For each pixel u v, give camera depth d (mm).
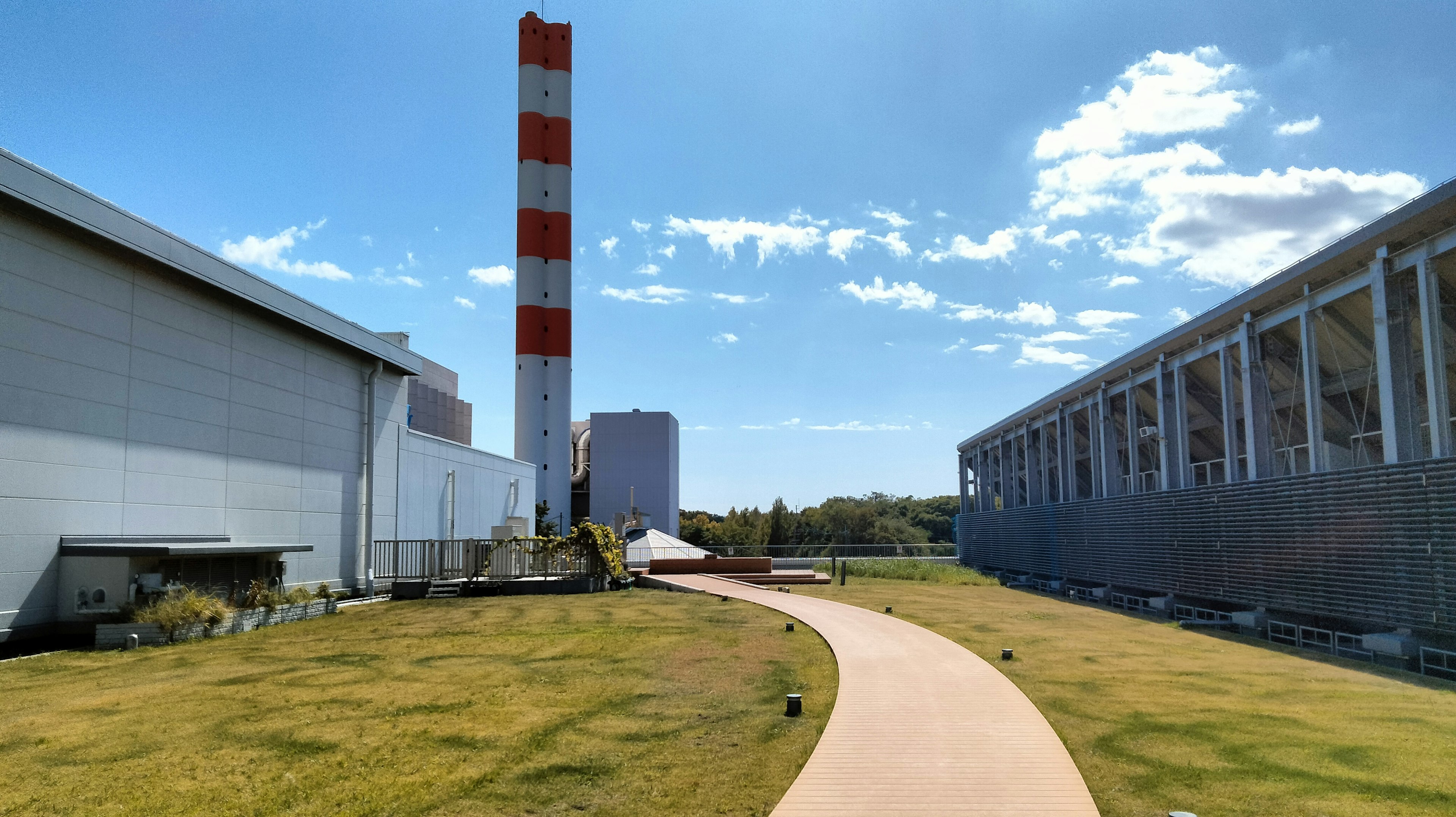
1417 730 9602
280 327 25641
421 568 31141
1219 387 28125
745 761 8547
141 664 14484
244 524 23625
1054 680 12828
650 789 7734
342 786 7871
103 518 18484
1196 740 9203
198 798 7543
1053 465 48062
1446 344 18344
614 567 32844
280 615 20906
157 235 19500
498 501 48031
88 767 8422
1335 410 23203
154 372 20141
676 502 87500
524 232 60625
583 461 86062
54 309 17281
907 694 11547
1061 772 8039
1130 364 30734
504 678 13023
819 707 10883
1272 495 20438
